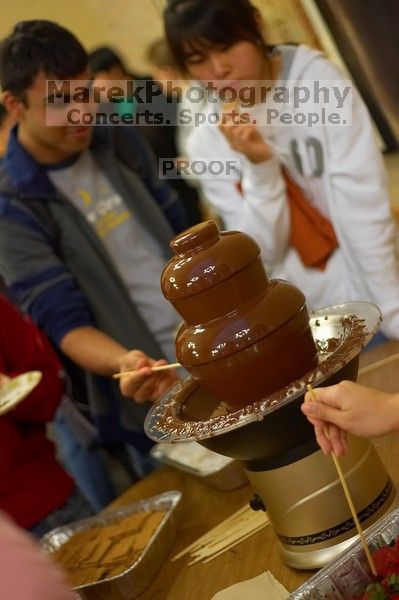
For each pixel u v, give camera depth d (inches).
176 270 56.1
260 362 55.1
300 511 58.4
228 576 63.6
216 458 79.1
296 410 55.0
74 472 114.9
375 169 95.0
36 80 91.8
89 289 102.4
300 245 101.7
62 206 101.3
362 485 58.9
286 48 95.7
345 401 51.6
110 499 112.0
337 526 58.4
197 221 139.6
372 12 145.5
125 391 78.3
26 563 31.1
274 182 98.8
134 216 105.5
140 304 106.4
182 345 57.2
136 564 66.2
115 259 104.4
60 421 113.9
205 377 57.0
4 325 95.3
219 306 55.5
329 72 95.2
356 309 63.3
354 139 94.8
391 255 95.5
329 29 149.4
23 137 100.0
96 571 69.5
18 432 91.0
